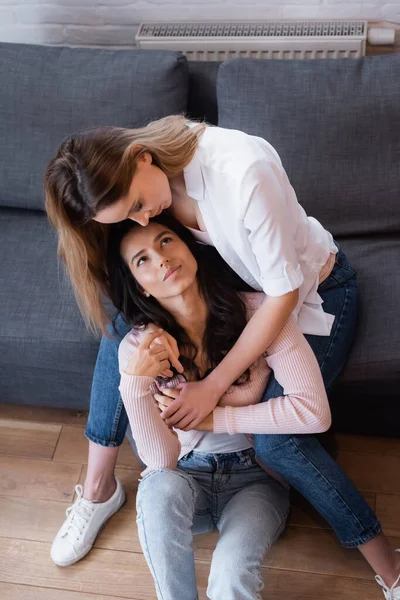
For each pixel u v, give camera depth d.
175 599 1.79
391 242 2.24
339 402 2.16
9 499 2.30
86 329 2.16
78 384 2.29
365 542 1.94
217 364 1.87
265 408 1.80
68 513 2.25
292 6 2.59
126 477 2.31
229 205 1.63
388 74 2.19
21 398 2.39
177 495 1.80
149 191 1.55
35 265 2.31
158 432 1.82
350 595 2.04
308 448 1.87
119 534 2.20
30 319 2.20
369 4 2.54
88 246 1.70
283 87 2.22
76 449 2.40
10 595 2.12
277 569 2.10
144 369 1.78
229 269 1.87
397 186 2.20
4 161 2.38
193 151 1.61
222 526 1.91
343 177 2.21
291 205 1.75
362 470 2.26
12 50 2.38
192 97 2.44
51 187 1.57
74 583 2.13
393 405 2.17
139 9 2.66
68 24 2.73
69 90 2.31
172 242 1.75
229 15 2.64
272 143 2.22
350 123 2.19
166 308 1.83
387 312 2.08
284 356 1.80
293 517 2.19
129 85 2.29
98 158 1.50
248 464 1.97
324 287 2.00
